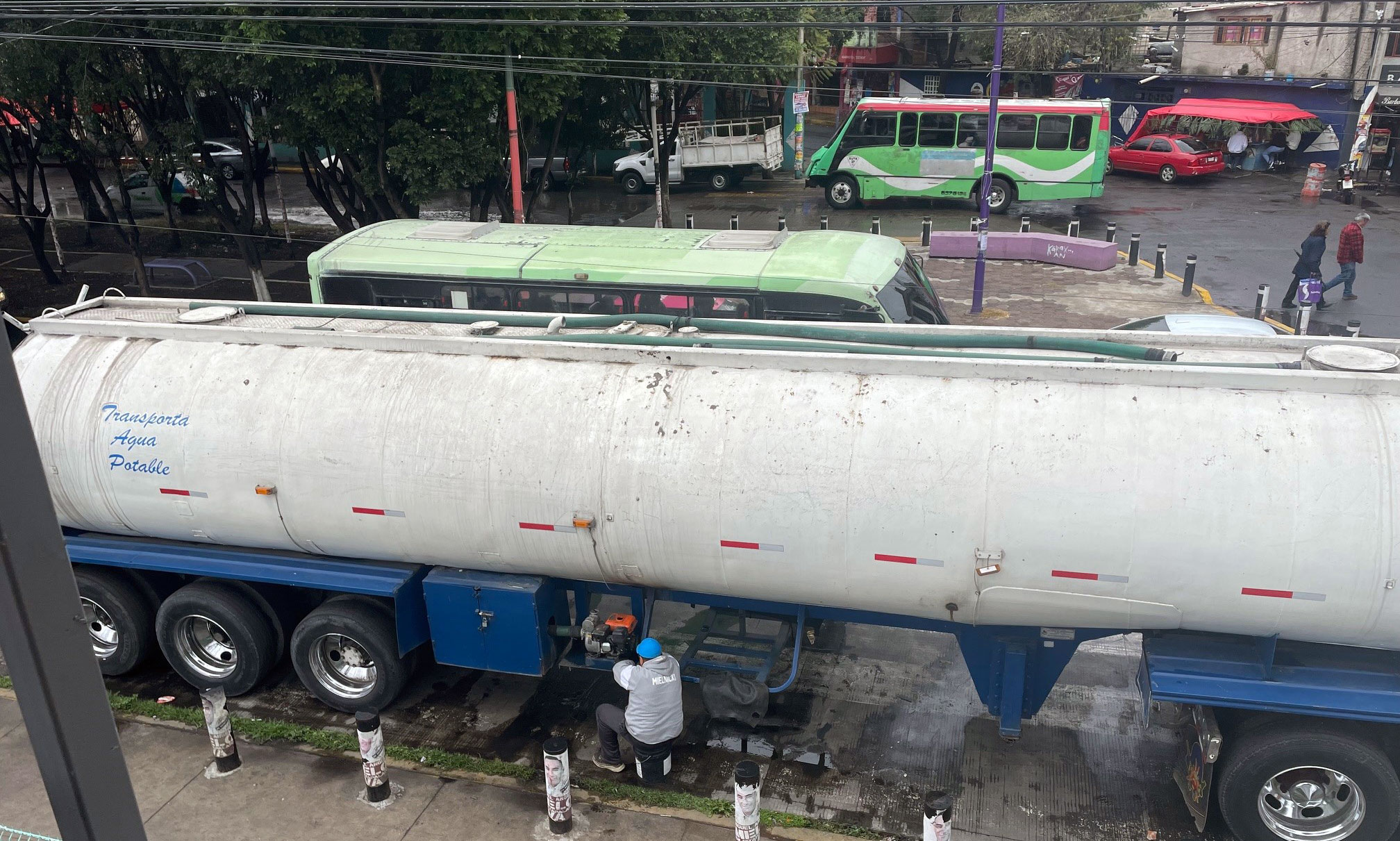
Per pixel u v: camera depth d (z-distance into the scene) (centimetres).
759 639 742
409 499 694
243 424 726
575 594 756
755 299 1058
